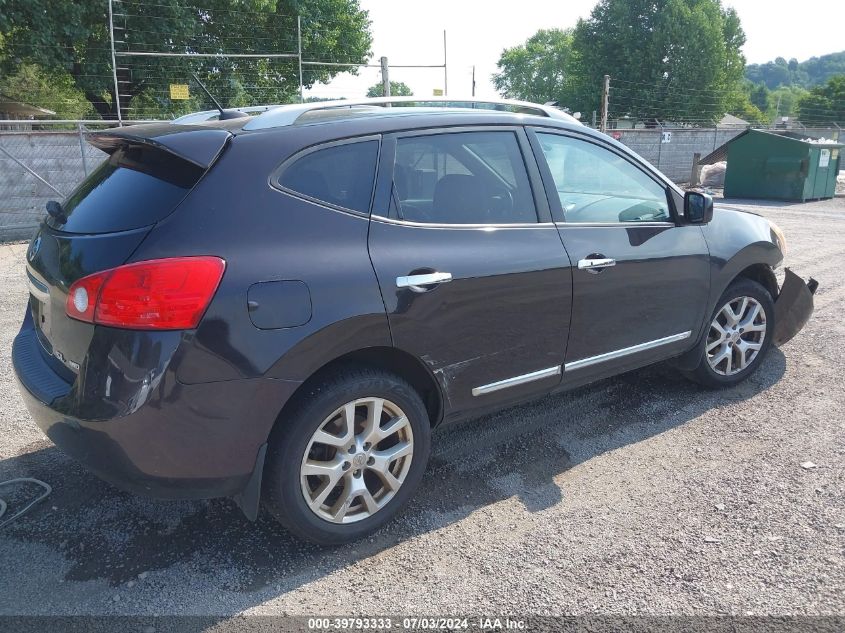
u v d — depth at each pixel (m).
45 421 2.53
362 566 2.71
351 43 25.27
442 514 3.07
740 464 3.46
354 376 2.70
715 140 26.72
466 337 2.97
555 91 74.75
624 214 3.65
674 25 41.59
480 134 3.19
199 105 21.64
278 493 2.59
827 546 2.76
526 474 3.42
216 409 2.39
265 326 2.43
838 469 3.37
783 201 17.89
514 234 3.14
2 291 7.36
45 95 26.56
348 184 2.75
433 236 2.89
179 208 2.41
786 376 4.62
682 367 4.22
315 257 2.56
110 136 2.79
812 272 8.08
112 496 3.22
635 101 43.47
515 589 2.56
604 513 3.05
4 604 2.49
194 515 3.06
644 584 2.57
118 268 2.30
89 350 2.34
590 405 4.23
